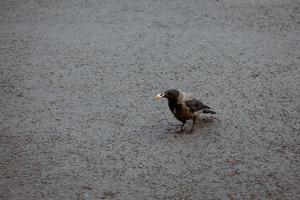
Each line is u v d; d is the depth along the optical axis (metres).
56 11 20.41
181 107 10.59
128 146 10.59
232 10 19.89
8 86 13.86
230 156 10.12
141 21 19.09
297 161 9.88
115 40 17.33
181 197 8.72
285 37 17.12
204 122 11.62
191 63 15.29
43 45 16.98
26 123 11.70
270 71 14.51
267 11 19.64
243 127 11.33
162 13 19.89
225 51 16.11
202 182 9.20
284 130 11.16
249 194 8.78
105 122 11.71
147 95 13.15
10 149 10.49
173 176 9.42
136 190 8.96
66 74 14.65
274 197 8.67
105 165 9.85
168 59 15.66
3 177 9.41
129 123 11.65
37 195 8.80
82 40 17.38
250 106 12.37
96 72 14.77
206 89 13.43
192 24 18.59
